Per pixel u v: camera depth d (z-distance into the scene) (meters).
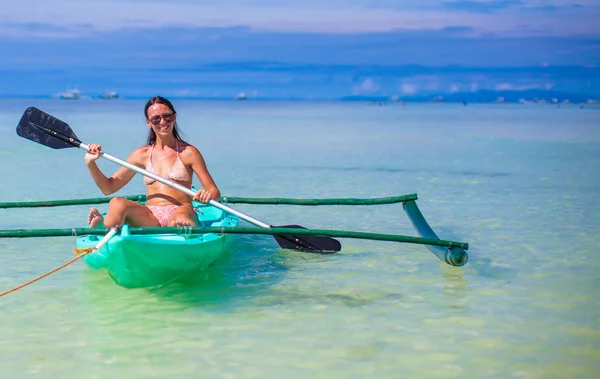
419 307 4.95
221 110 50.12
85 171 12.37
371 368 3.90
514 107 66.31
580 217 8.09
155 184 5.83
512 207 8.76
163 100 5.77
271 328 4.53
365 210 8.70
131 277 5.20
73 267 6.04
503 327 4.53
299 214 8.45
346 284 5.53
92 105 57.41
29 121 5.89
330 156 14.95
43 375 3.81
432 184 10.84
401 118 34.94
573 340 4.30
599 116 37.00
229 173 12.17
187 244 5.07
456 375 3.81
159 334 4.42
